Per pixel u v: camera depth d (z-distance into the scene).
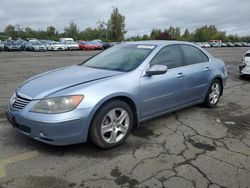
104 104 3.84
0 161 3.59
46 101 3.57
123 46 5.36
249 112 6.09
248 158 3.87
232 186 3.19
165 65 4.86
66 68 4.97
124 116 4.12
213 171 3.49
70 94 3.61
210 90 6.13
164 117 5.49
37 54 30.03
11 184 3.12
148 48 4.89
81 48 45.25
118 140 4.08
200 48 5.99
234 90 8.62
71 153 3.85
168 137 4.52
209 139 4.50
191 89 5.41
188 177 3.34
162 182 3.23
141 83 4.30
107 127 3.94
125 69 4.44
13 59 21.38
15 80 10.03
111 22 68.75
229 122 5.36
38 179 3.22
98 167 3.52
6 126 4.73
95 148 4.01
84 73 4.36
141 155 3.86
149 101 4.48
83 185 3.14
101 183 3.18
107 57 5.10
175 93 5.00
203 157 3.86
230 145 4.29
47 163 3.58
